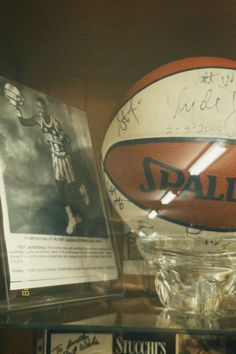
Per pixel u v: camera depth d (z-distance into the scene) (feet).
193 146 1.92
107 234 2.12
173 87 2.01
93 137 2.22
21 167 1.98
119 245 2.11
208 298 1.97
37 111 2.15
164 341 1.92
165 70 2.08
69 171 2.18
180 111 1.96
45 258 1.94
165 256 2.02
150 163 1.95
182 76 2.03
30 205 1.96
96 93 2.27
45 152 2.11
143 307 2.03
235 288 1.98
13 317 1.88
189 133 1.93
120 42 2.36
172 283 2.01
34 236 1.93
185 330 1.92
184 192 1.91
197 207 1.91
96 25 2.35
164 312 2.01
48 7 2.31
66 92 2.29
